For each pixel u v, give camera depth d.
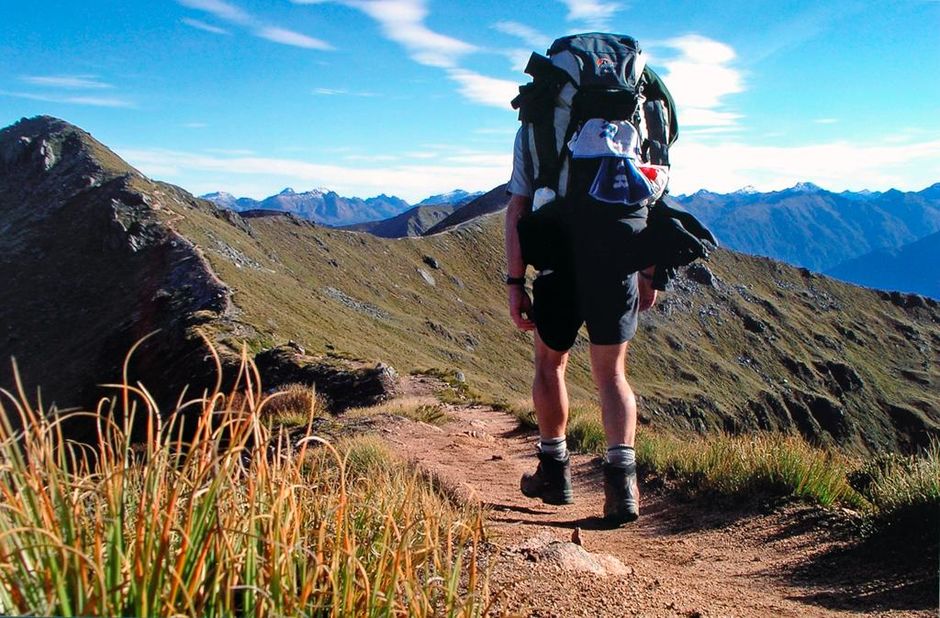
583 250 3.29
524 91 3.34
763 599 3.02
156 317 79.88
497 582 2.72
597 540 4.35
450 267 156.25
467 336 131.25
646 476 6.32
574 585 2.81
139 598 1.44
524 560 3.05
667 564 3.77
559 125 3.28
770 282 188.75
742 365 150.75
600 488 6.73
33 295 96.38
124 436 1.67
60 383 76.88
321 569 1.68
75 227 108.19
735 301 169.38
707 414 126.06
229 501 1.69
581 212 3.26
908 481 4.00
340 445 6.38
